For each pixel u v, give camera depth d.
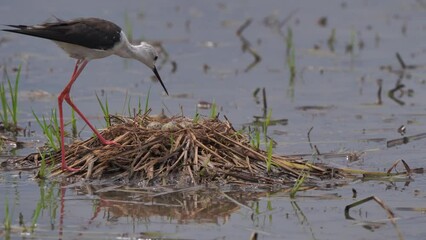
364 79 19.08
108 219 10.34
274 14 25.50
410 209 10.84
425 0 27.20
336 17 25.34
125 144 12.10
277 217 10.55
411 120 15.88
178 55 21.03
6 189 11.45
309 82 18.86
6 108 15.21
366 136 14.73
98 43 12.50
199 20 24.55
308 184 11.87
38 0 24.84
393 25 24.33
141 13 24.70
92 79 18.69
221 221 10.36
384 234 10.03
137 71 19.53
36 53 20.55
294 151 13.63
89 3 25.16
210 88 18.17
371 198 10.40
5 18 22.72
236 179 11.72
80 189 11.47
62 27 12.28
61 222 10.21
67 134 14.16
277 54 21.34
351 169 12.41
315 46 21.75
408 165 12.89
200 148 12.03
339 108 16.75
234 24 24.27
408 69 19.84
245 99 17.34
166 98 17.20
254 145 12.51
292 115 16.20
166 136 12.08
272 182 11.78
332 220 10.47
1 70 18.84
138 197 11.17
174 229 10.04
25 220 10.26
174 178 11.65
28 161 12.60
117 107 16.45
